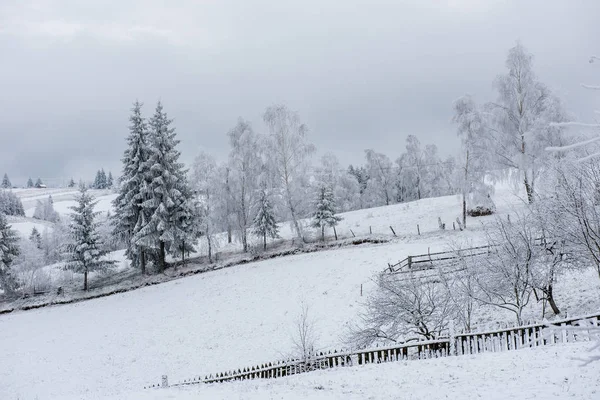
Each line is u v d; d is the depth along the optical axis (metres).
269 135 50.72
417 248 37.50
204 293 40.09
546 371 10.85
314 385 13.29
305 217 52.34
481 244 31.58
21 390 26.61
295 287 35.84
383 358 16.69
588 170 13.79
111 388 25.48
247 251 51.47
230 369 25.48
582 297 19.89
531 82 39.72
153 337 32.62
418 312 18.27
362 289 31.31
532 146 35.44
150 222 49.94
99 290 49.88
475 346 15.19
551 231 17.31
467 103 43.00
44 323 41.34
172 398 12.58
